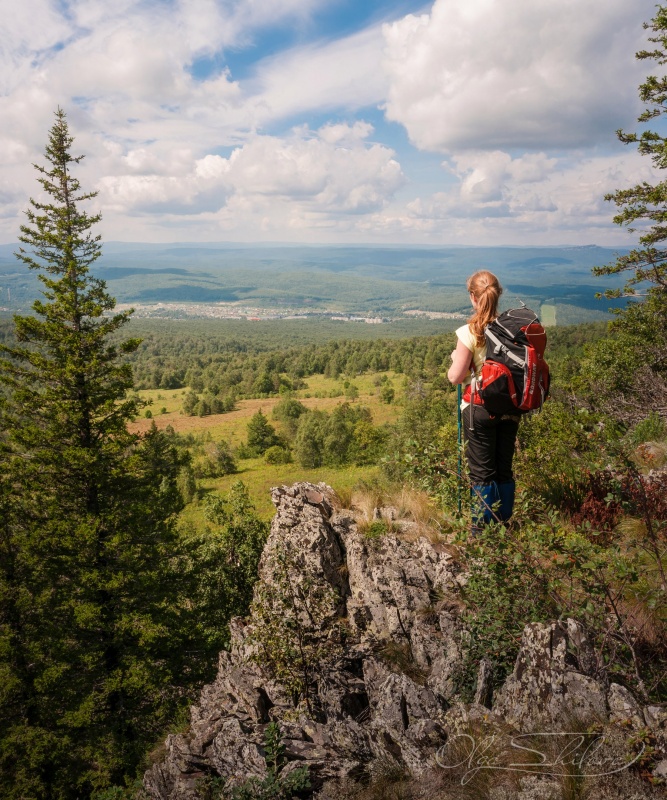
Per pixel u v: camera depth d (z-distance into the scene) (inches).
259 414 4033.0
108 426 756.0
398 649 169.9
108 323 778.8
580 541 102.7
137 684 621.0
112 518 702.5
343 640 183.5
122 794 185.2
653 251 644.1
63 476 723.4
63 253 781.3
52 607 687.1
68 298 750.5
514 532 119.6
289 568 212.1
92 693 653.9
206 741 179.5
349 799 103.7
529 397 116.6
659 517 150.5
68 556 704.4
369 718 148.5
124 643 698.8
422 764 97.9
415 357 7751.0
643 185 641.6
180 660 733.3
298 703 176.9
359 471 3048.7
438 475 138.2
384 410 5147.6
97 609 646.5
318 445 3356.3
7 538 681.6
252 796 118.0
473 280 125.6
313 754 124.6
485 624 115.0
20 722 659.4
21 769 609.6
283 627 188.1
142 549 732.0
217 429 5054.1
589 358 1098.1
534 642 98.3
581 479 189.0
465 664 124.0
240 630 245.9
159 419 5669.3
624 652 103.3
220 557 828.0
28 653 652.7
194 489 2760.8
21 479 705.6
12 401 725.9
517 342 117.0
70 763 621.9
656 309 776.3
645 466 228.4
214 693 236.8
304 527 222.5
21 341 746.2
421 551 195.6
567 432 252.2
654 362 729.6
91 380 753.0
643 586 120.0
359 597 193.3
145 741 621.0
